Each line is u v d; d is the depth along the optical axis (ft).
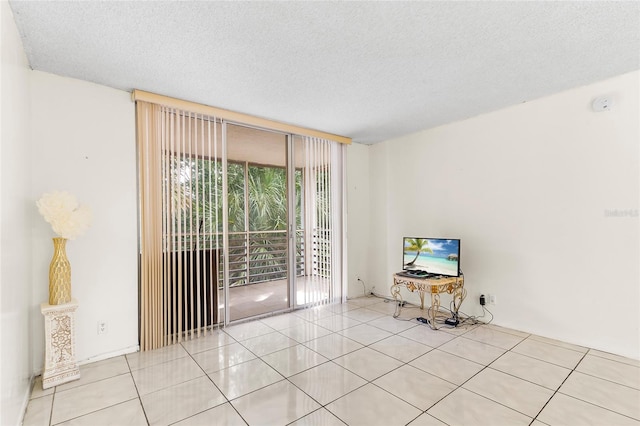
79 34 6.53
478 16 6.09
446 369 8.01
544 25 6.41
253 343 9.84
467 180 12.18
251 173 19.51
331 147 14.84
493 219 11.40
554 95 9.90
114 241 9.04
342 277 15.17
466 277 12.16
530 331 10.45
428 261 12.01
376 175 16.02
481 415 6.14
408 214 14.43
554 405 6.44
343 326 11.36
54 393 7.02
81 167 8.57
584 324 9.34
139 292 9.45
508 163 11.00
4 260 5.17
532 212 10.41
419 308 13.62
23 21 6.05
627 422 5.90
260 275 18.63
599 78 8.90
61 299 7.57
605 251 8.98
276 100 10.27
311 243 14.07
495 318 11.32
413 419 6.03
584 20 6.24
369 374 7.79
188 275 10.36
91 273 8.65
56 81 8.27
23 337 6.57
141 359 8.73
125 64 7.82
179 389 7.18
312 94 9.80
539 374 7.71
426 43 7.03
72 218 7.63
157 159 9.70
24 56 7.08
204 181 10.73
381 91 9.62
